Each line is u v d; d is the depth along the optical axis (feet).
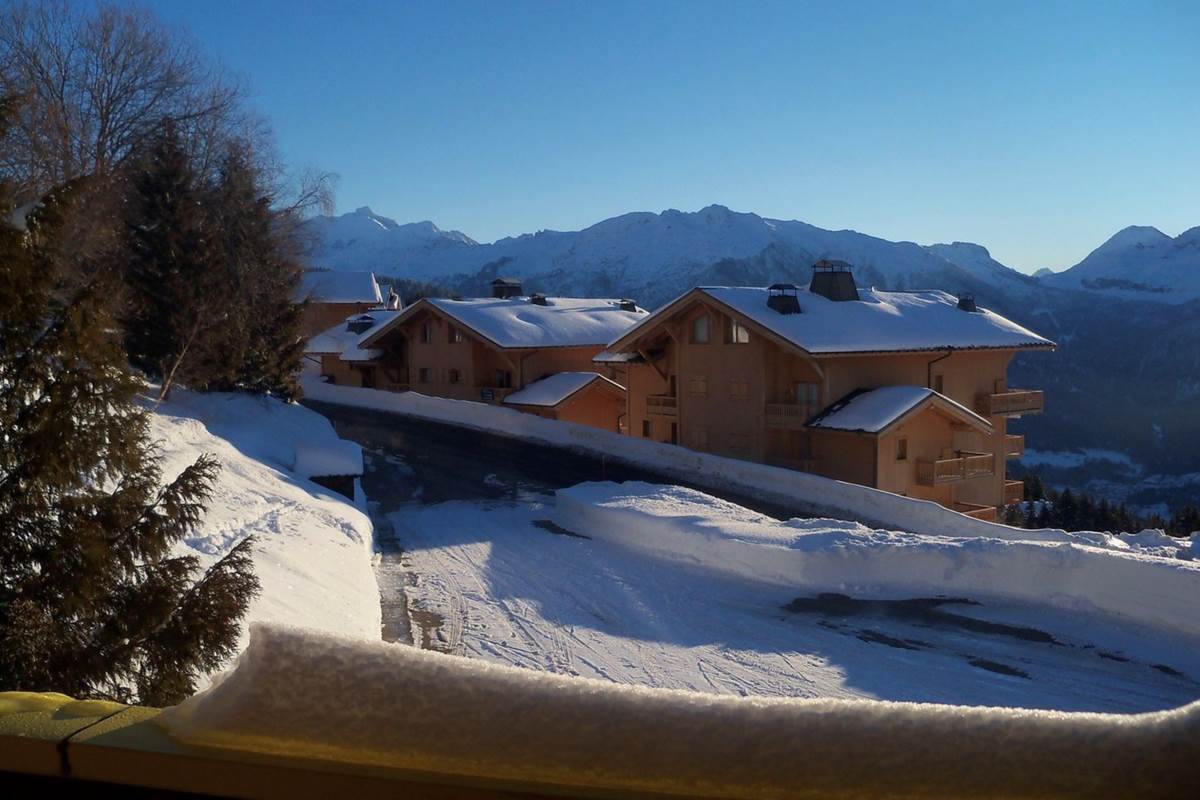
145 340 84.69
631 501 69.41
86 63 110.32
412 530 70.23
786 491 84.43
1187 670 34.86
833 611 45.47
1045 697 33.22
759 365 115.24
